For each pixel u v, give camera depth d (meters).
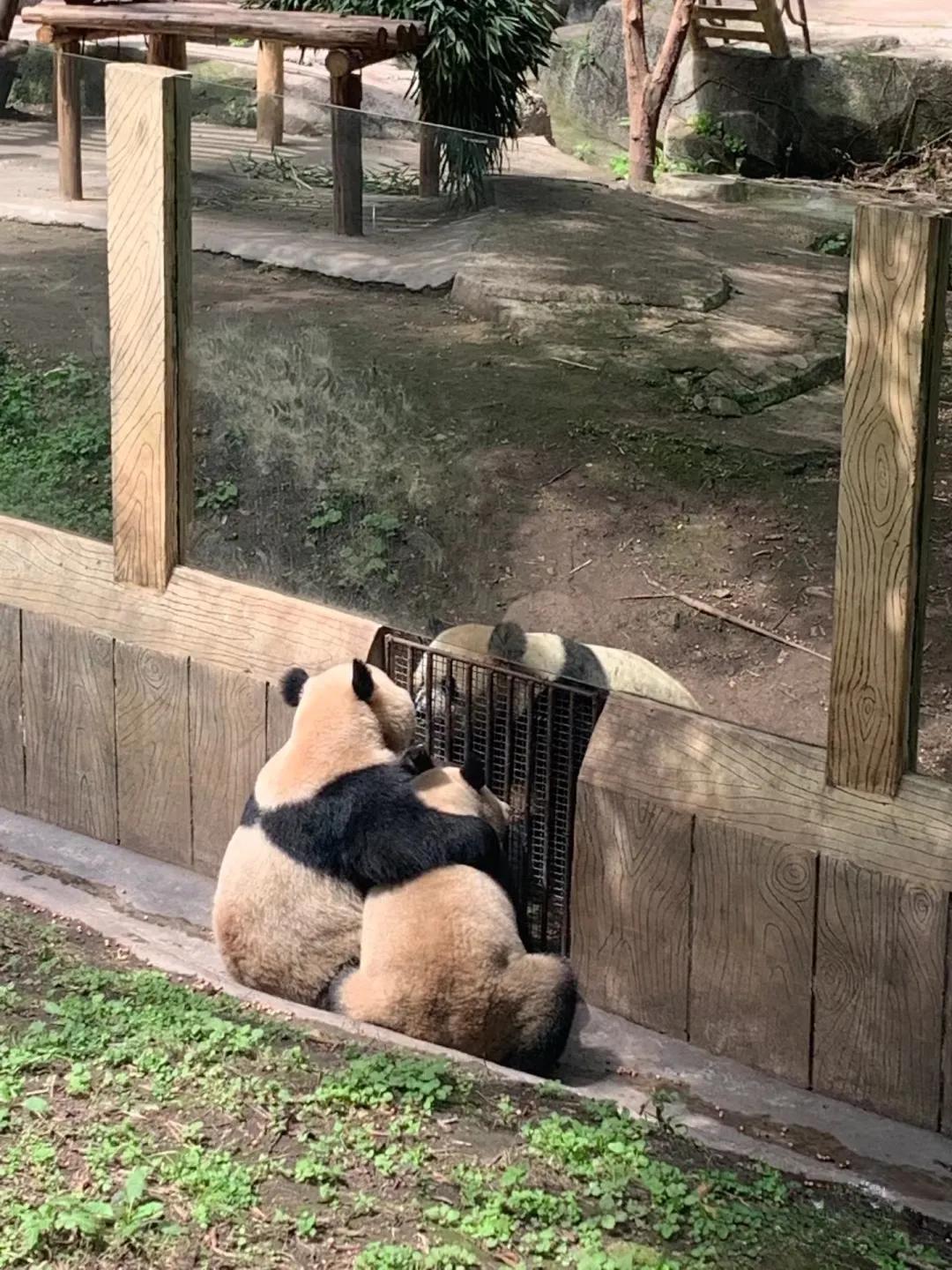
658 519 4.54
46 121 5.10
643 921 4.43
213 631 5.05
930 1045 4.02
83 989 4.14
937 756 4.05
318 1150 3.35
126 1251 2.98
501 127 10.95
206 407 5.05
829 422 4.25
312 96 12.79
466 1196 3.23
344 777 4.32
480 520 4.75
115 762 5.32
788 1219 3.42
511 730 4.70
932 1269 3.33
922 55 15.23
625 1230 3.22
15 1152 3.25
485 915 4.21
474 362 4.84
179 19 9.23
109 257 4.98
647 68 13.55
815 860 4.09
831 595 4.21
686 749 4.30
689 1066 4.34
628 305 4.62
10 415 5.39
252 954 4.38
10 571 5.43
